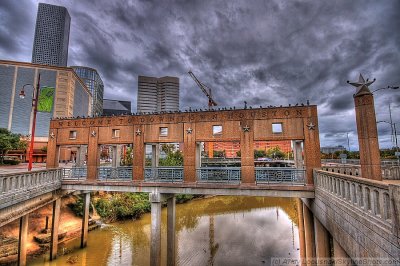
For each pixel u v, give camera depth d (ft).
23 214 47.60
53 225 64.08
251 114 59.06
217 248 80.64
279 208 143.43
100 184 64.49
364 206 24.16
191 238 90.22
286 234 96.07
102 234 87.10
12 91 297.33
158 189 60.59
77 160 84.79
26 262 59.98
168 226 64.18
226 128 60.39
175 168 63.31
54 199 62.75
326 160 159.84
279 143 328.29
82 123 71.97
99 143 69.56
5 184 41.45
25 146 176.76
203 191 57.98
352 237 27.22
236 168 58.13
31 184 50.67
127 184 62.85
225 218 120.57
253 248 80.94
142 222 105.40
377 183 21.40
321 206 43.83
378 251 21.04
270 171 56.18
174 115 64.75
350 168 63.98
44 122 303.48
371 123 35.47
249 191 55.16
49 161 73.05
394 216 18.51
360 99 36.68
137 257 69.77
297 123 56.03
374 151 34.88
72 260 64.54
